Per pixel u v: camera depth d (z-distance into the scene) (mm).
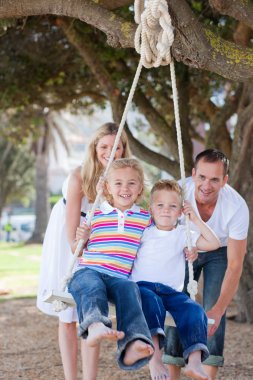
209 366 4934
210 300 4875
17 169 38781
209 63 4457
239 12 4594
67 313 4824
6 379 6184
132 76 10070
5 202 39094
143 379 6109
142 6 4297
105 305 3807
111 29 4695
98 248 4180
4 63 10500
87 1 4793
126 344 3641
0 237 42531
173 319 4055
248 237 8633
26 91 11109
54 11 4883
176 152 9875
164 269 4184
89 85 11750
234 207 4711
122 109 9469
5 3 4871
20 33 10164
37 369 6547
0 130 15227
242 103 8688
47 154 33531
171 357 4949
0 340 8078
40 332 8578
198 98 11516
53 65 11008
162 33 4234
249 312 8836
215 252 4941
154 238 4211
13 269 17875
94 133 4738
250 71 4406
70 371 4871
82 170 4742
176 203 4223
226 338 7902
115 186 4199
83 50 9172
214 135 9812
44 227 33312
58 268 4875
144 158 9852
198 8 8297
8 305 11094
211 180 4609
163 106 11602
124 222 4207
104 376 6215
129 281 3982
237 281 4691
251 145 8547
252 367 6484
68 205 4742
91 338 3549
